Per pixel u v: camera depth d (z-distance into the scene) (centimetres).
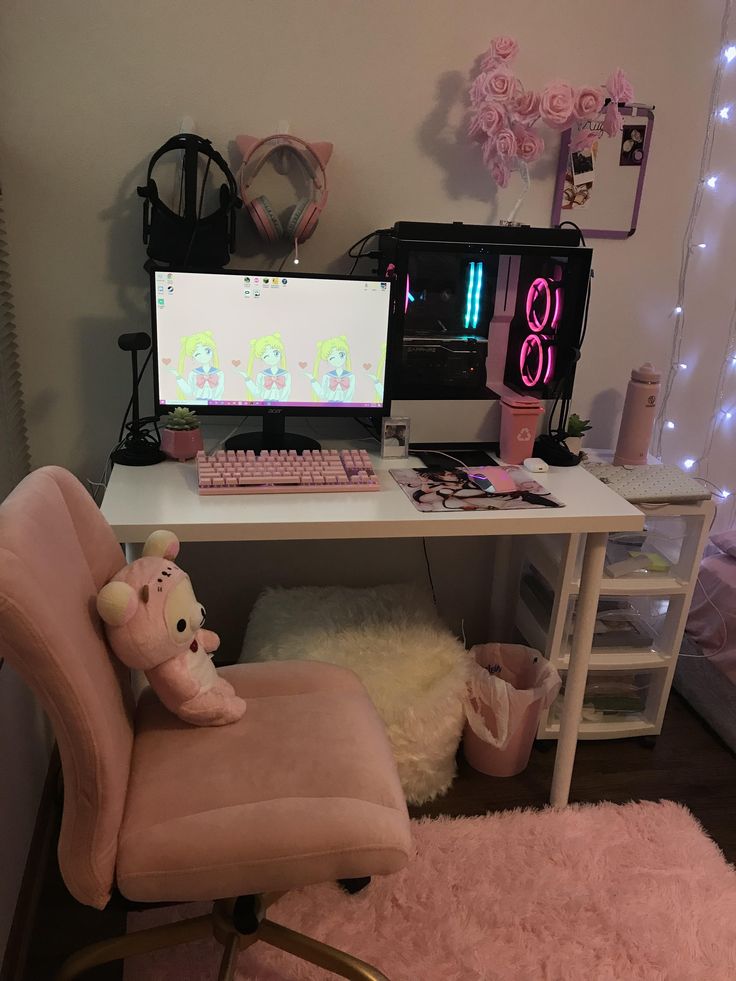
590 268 174
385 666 176
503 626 223
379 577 222
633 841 168
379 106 179
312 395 171
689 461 234
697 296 214
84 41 164
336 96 177
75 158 171
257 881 102
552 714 198
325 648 180
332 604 203
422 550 221
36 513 98
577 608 165
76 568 107
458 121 184
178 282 158
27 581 85
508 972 138
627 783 188
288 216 183
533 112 173
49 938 141
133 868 100
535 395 185
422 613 200
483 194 192
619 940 145
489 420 182
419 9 174
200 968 136
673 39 188
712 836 173
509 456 176
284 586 218
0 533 88
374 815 106
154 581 115
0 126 167
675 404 225
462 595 229
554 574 188
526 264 175
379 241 183
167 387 165
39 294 180
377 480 157
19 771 146
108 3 162
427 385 179
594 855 163
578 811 176
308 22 171
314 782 111
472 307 176
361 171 184
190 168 163
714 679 210
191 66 169
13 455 171
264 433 175
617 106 180
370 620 194
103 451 196
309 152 175
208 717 119
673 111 194
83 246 178
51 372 187
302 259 189
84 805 96
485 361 180
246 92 173
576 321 177
